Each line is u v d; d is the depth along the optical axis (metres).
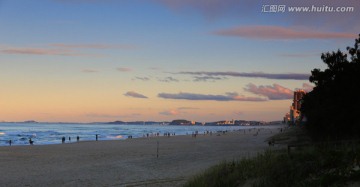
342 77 27.55
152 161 30.66
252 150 40.03
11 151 46.16
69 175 22.70
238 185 10.96
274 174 10.30
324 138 26.17
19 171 25.48
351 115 25.62
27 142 78.12
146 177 20.50
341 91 27.14
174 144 62.84
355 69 26.88
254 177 10.99
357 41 28.47
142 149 48.97
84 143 66.62
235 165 13.70
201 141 74.25
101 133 149.50
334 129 26.92
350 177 8.30
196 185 12.63
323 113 28.67
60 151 46.12
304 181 9.11
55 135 121.31
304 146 14.98
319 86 31.03
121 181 19.41
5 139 90.31
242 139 82.00
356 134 23.78
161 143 66.69
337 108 26.83
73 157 36.84
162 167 25.89
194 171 21.86
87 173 23.45
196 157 33.41
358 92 26.00
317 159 10.51
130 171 24.02
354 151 10.52
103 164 28.92
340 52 29.88
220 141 72.88
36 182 20.09
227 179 11.62
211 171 13.95
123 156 37.16
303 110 40.31
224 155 34.03
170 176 20.30
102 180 20.11
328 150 11.43
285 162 11.00
